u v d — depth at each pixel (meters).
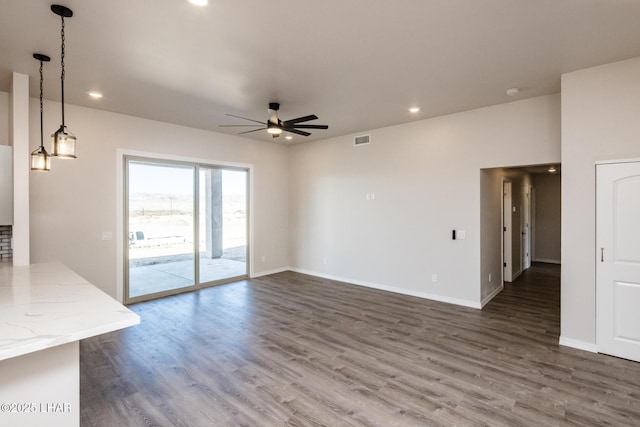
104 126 4.84
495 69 3.44
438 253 5.25
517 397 2.59
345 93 4.14
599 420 2.31
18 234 3.37
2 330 1.57
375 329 4.05
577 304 3.48
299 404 2.52
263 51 3.03
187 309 4.84
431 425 2.27
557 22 2.56
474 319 4.39
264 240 7.14
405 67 3.38
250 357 3.30
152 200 5.45
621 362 3.16
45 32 2.67
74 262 4.60
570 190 3.50
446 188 5.14
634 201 3.17
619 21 2.54
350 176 6.40
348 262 6.48
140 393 2.67
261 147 7.05
